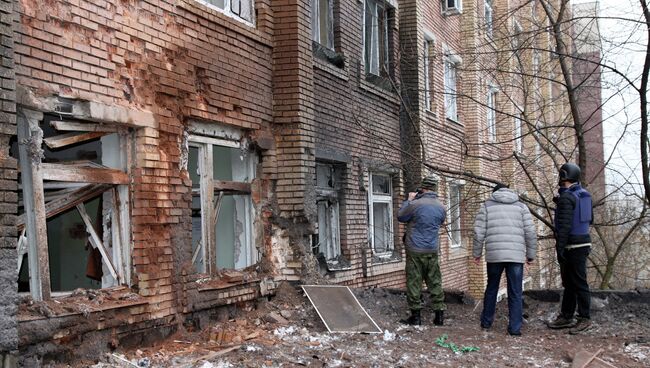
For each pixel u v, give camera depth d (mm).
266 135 8859
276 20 9016
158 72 6797
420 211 8891
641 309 8805
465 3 16969
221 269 8281
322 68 9938
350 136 10914
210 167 7863
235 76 8117
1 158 4789
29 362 5172
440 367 6332
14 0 5113
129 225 6504
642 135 9711
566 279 8359
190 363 5953
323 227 10578
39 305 5355
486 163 17406
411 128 13211
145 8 6645
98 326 5840
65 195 6168
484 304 8672
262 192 8938
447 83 16406
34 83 5320
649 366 6492
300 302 8805
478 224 8531
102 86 6059
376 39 12742
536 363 6605
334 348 6996
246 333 7414
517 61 12273
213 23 7715
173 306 6910
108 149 6547
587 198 8227
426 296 10250
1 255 4727
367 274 11164
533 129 10820
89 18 5902
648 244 18297
